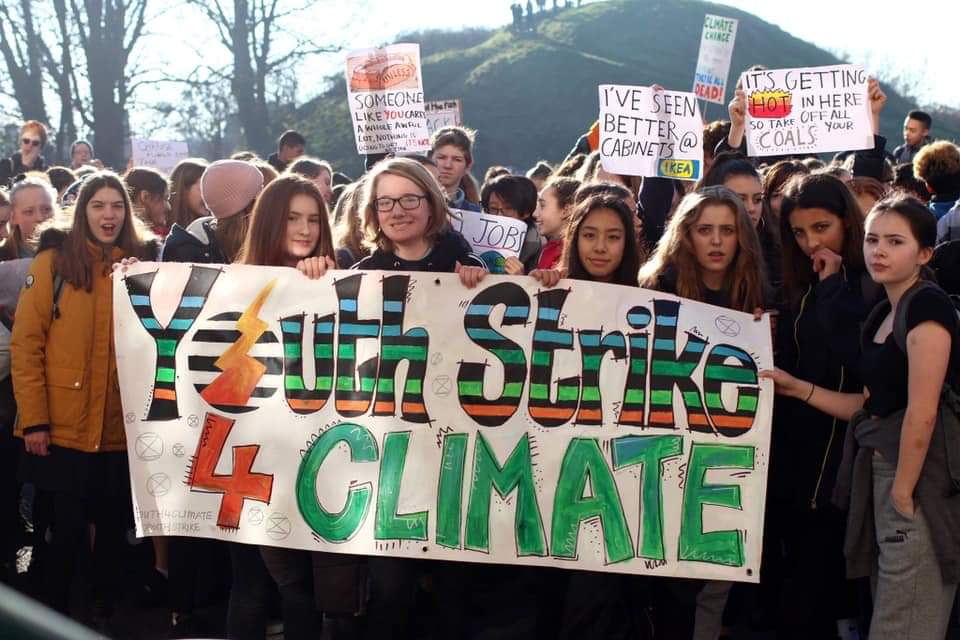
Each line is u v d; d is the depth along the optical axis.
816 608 4.61
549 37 53.50
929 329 3.75
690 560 4.31
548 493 4.39
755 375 4.35
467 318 4.45
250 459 4.50
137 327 4.58
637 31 54.06
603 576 4.35
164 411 4.56
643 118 5.72
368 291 4.48
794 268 4.61
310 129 42.44
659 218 5.77
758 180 5.24
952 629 4.55
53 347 4.96
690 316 4.40
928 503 3.83
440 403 4.44
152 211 6.50
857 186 5.46
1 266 5.55
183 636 5.09
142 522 4.53
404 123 6.82
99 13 34.53
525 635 5.06
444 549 4.38
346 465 4.44
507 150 43.44
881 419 3.96
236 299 4.55
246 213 5.14
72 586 5.57
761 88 6.10
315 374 4.49
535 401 4.42
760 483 4.33
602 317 4.43
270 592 4.85
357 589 4.48
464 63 51.41
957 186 7.39
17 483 5.62
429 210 4.52
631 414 4.39
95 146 35.50
